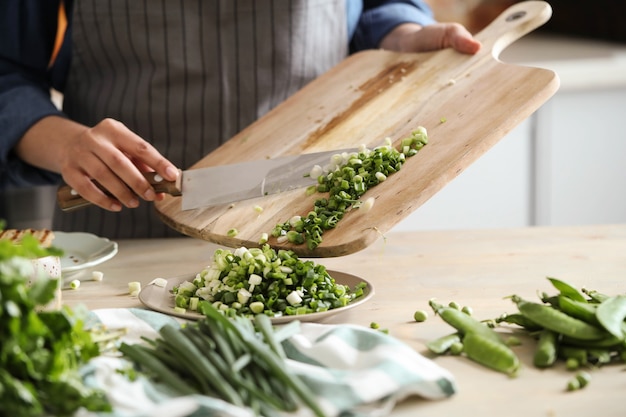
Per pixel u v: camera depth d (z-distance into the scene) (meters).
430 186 1.49
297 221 1.51
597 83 3.04
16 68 2.11
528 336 1.26
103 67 2.08
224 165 1.76
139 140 1.66
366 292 1.42
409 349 1.13
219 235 1.56
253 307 1.31
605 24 3.61
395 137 1.70
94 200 1.70
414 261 1.71
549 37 3.81
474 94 1.72
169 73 2.03
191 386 1.06
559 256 1.71
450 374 1.08
